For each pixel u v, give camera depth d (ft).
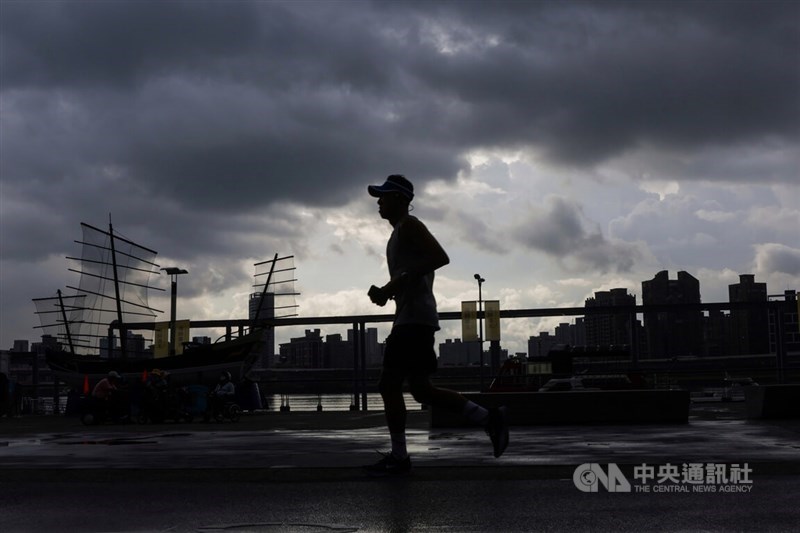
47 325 173.47
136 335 172.86
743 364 186.60
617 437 29.37
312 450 25.89
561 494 14.16
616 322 428.15
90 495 14.96
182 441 31.96
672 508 12.59
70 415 109.40
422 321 18.21
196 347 134.51
